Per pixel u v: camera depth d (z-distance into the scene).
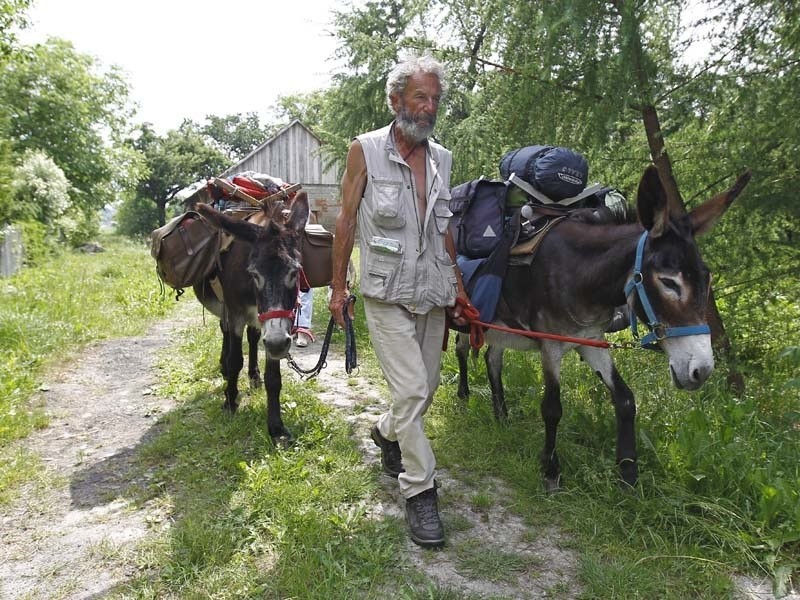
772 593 2.36
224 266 4.00
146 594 2.39
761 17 3.89
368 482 3.25
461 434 3.87
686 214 2.66
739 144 3.97
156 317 8.41
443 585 2.42
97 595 2.41
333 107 9.98
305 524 2.78
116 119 24.14
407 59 2.57
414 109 2.53
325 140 11.59
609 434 3.52
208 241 4.14
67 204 18.73
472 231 3.41
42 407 4.64
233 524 2.86
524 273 3.24
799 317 4.39
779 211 3.85
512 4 4.10
